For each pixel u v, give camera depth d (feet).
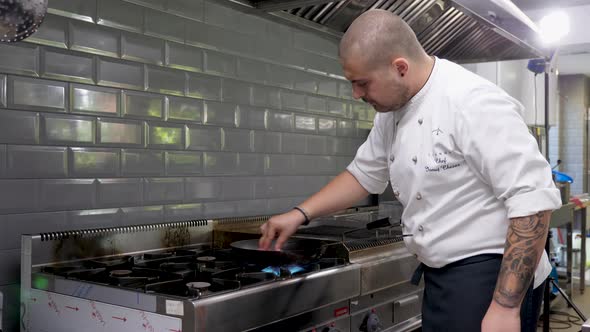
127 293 4.89
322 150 10.60
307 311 5.63
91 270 5.70
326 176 10.71
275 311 5.22
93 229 6.27
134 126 7.20
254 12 8.95
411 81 4.82
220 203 8.46
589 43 18.06
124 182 7.09
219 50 8.36
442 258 4.94
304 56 10.10
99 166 6.81
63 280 5.40
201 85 8.10
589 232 20.48
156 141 7.48
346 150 11.27
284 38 9.62
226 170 8.55
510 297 4.17
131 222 7.18
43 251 5.81
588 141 27.30
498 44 11.12
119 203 7.04
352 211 10.14
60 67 6.37
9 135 5.94
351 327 6.36
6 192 5.93
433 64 4.97
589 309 15.56
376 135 5.92
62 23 6.37
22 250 5.79
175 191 7.77
